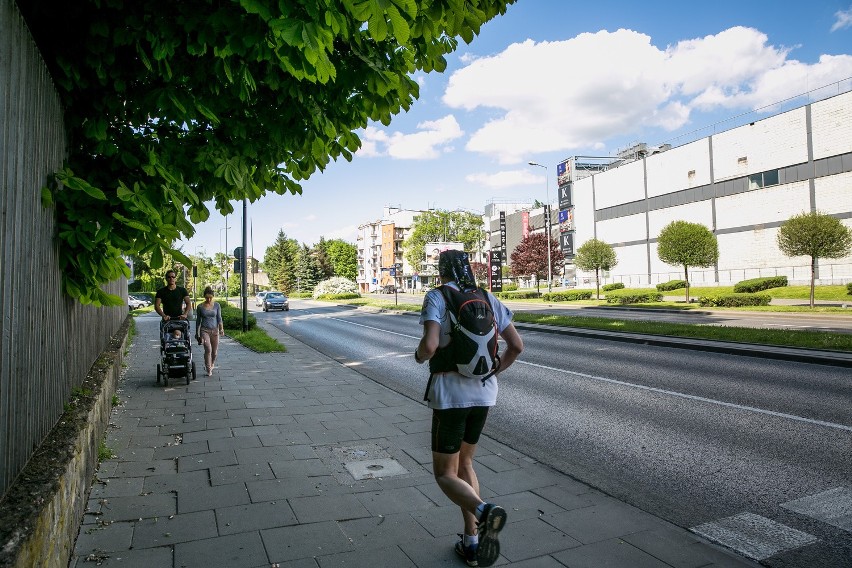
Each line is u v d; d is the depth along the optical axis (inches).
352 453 201.9
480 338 114.8
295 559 120.8
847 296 1152.8
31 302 114.6
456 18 125.0
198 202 169.9
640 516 145.6
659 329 595.8
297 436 225.8
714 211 1790.1
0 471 92.0
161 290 352.5
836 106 1427.2
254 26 126.7
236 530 135.4
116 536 131.3
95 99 158.2
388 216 5044.3
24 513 88.7
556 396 315.3
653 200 2055.9
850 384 318.3
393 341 671.1
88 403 169.0
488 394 118.0
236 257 766.5
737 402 282.5
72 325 173.6
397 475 177.8
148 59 139.9
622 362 436.8
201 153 173.8
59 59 141.6
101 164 167.8
